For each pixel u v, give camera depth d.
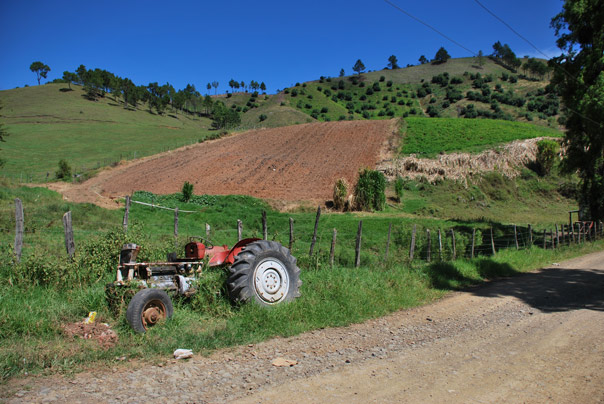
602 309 7.40
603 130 22.89
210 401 3.27
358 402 3.30
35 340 4.61
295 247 12.57
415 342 5.23
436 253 14.19
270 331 5.45
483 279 11.20
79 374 3.81
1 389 3.37
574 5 24.19
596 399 3.40
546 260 15.40
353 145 54.16
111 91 166.62
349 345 5.05
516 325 6.22
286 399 3.34
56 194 28.05
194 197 31.89
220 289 6.46
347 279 8.09
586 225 24.36
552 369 4.20
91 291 6.23
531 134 56.53
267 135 62.88
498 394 3.50
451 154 47.22
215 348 4.77
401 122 66.00
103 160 54.22
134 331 4.96
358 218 26.81
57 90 149.00
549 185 44.88
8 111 108.44
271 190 36.50
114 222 18.17
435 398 3.40
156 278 6.10
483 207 38.38
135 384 3.60
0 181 28.59
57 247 9.95
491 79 159.75
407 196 38.31
